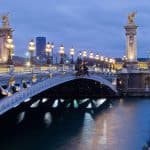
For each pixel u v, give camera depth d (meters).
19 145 71.88
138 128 90.44
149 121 100.56
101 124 96.19
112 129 89.31
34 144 73.06
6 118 96.88
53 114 113.38
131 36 186.62
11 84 71.19
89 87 162.38
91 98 162.38
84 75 127.25
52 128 89.44
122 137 80.44
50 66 102.44
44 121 99.31
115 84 171.75
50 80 95.44
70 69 118.12
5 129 86.12
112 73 169.12
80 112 119.00
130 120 102.50
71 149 70.25
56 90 149.25
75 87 158.00
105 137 80.38
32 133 82.50
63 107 131.12
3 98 67.62
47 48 104.50
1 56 120.25
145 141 76.31
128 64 184.12
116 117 107.94
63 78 108.19
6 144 72.50
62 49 118.38
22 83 78.50
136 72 174.12
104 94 165.38
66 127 91.19
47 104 135.88
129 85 173.62
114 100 156.38
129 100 155.88
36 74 87.25
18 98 73.31
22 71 82.12
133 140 77.62
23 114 108.25
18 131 84.56
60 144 73.81
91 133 84.50
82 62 131.25
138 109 125.12
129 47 185.88
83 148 71.06
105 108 128.88
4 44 119.81
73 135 82.00
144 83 174.25
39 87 87.44
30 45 94.94
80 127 91.88
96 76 144.12
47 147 71.31
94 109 126.31
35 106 126.75
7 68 76.69
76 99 158.00
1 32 120.88
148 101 151.38
